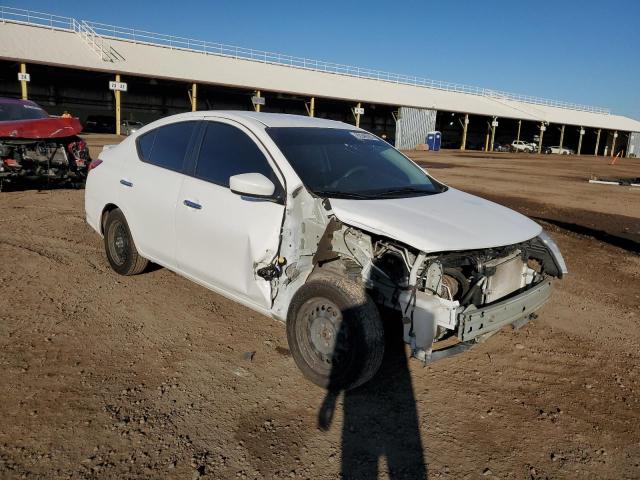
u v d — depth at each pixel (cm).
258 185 370
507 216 418
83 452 295
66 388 356
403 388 381
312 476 287
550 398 381
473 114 5325
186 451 301
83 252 660
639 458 320
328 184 403
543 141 7175
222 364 399
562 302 585
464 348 351
